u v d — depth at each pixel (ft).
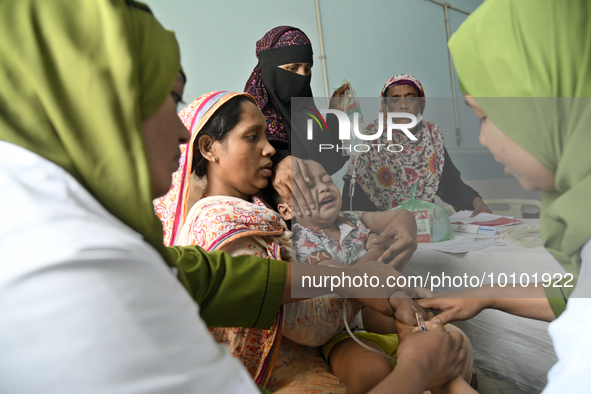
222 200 2.73
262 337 2.42
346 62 9.27
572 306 1.57
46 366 0.83
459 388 1.91
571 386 1.40
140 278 1.01
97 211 1.15
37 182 1.07
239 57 8.00
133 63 1.26
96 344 0.86
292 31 4.94
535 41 1.66
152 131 1.49
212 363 1.10
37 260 0.87
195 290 2.06
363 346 2.41
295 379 2.50
